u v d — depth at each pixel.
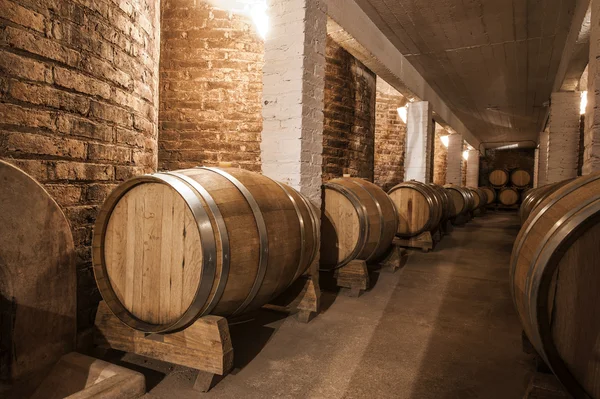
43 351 2.14
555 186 4.33
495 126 15.12
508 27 6.02
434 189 7.17
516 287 1.92
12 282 1.99
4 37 1.99
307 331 2.97
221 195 2.35
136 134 3.06
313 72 4.09
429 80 8.95
